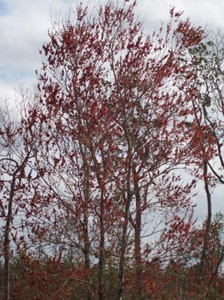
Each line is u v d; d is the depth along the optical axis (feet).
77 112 60.44
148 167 60.49
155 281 60.95
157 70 60.49
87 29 60.75
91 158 60.75
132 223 61.21
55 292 58.75
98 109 60.08
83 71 60.23
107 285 62.13
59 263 59.26
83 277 59.82
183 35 61.26
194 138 60.29
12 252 62.64
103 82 60.80
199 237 62.08
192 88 61.98
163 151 60.08
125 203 61.21
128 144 60.54
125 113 60.70
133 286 60.85
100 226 61.16
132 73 60.59
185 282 68.85
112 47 60.75
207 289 76.23
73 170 61.21
